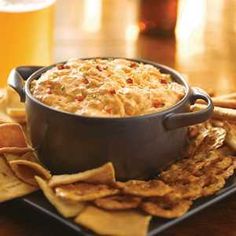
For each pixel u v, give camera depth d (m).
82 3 1.16
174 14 1.00
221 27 1.07
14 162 0.58
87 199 0.54
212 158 0.60
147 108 0.58
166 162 0.59
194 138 0.63
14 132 0.62
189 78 0.86
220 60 0.93
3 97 0.69
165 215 0.54
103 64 0.64
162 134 0.58
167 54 0.94
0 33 0.77
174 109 0.58
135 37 1.00
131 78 0.61
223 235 0.57
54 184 0.55
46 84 0.60
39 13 0.78
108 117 0.56
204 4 1.20
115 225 0.53
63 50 0.93
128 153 0.57
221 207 0.59
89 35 1.00
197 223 0.57
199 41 1.00
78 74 0.61
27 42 0.78
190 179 0.57
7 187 0.57
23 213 0.58
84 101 0.58
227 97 0.71
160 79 0.64
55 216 0.54
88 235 0.53
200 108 0.61
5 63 0.79
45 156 0.59
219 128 0.64
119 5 1.16
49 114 0.57
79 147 0.57
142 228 0.52
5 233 0.56
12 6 0.77
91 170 0.56
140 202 0.55
